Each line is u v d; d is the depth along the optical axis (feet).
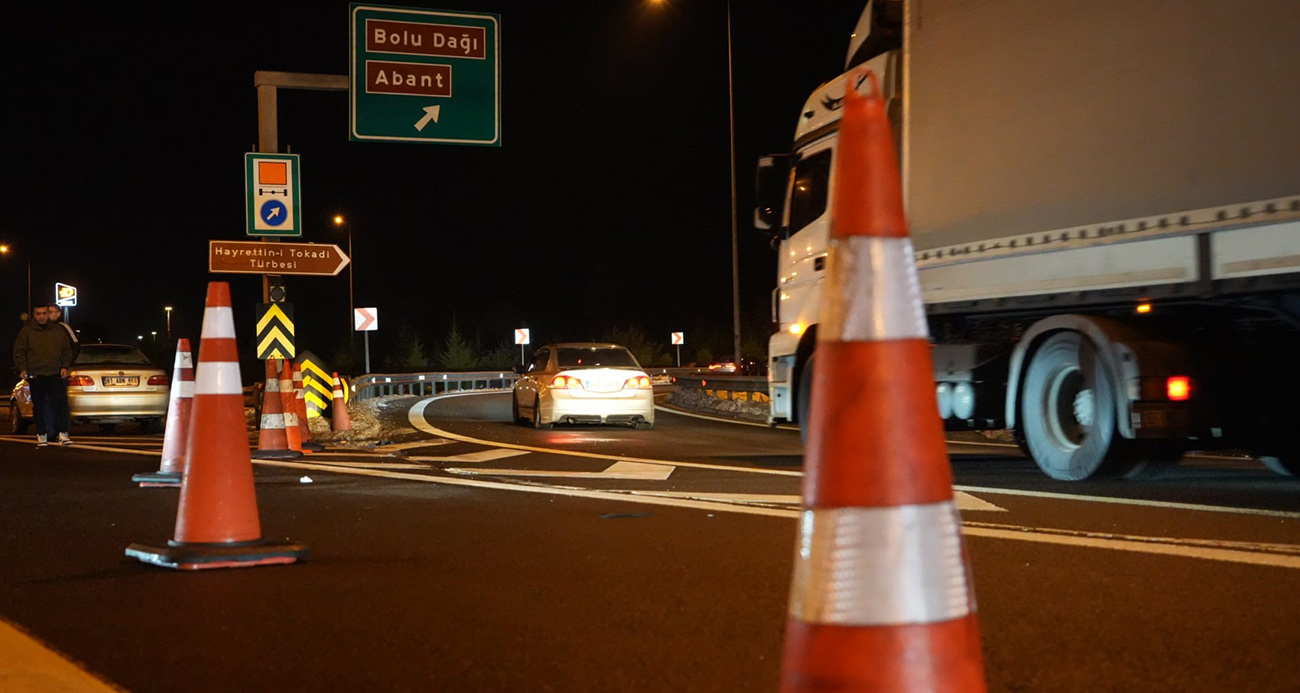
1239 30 25.94
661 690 13.01
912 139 35.40
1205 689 12.73
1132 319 30.68
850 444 7.97
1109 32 29.17
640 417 60.95
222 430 21.18
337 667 14.15
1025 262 31.53
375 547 22.47
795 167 42.91
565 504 28.48
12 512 27.81
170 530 25.03
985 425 36.47
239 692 13.20
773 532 23.79
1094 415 30.78
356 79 58.59
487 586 18.67
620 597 17.75
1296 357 30.68
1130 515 25.38
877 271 8.16
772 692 12.89
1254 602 16.63
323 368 65.57
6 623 16.53
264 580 19.34
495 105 60.59
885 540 7.82
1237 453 42.34
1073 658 13.94
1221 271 26.43
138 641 15.48
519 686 13.25
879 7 38.55
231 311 21.59
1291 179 24.77
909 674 7.72
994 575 18.72
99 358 66.64
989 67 32.68
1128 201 28.63
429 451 46.62
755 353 198.90
